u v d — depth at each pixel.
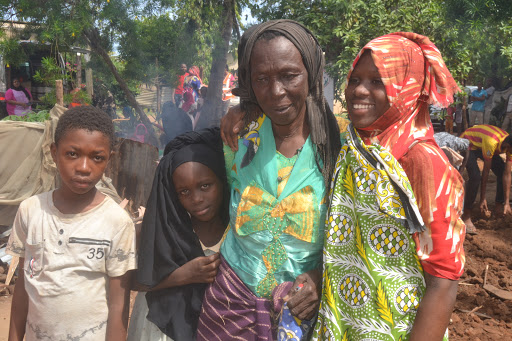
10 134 5.12
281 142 2.04
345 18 7.98
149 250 2.17
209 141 2.25
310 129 2.01
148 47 8.54
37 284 2.17
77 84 10.54
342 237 1.84
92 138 2.08
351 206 1.83
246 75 1.99
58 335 2.16
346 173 1.84
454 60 8.36
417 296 1.73
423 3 8.23
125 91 9.02
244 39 1.96
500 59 12.43
